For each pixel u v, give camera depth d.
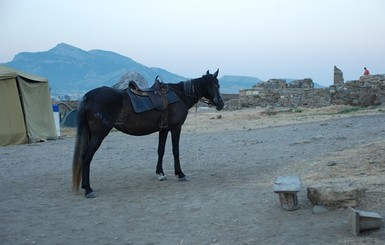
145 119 9.33
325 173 9.20
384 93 33.16
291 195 6.79
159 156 10.23
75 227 6.88
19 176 11.58
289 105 36.75
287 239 5.68
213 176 10.35
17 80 19.34
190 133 21.09
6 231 6.74
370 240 5.41
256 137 17.53
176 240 6.01
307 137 15.94
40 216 7.58
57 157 14.81
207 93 10.31
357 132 15.91
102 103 8.79
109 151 15.90
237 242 5.75
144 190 9.29
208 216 7.01
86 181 8.84
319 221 6.23
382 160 9.54
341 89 34.78
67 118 27.11
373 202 6.65
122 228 6.71
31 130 19.75
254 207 7.23
